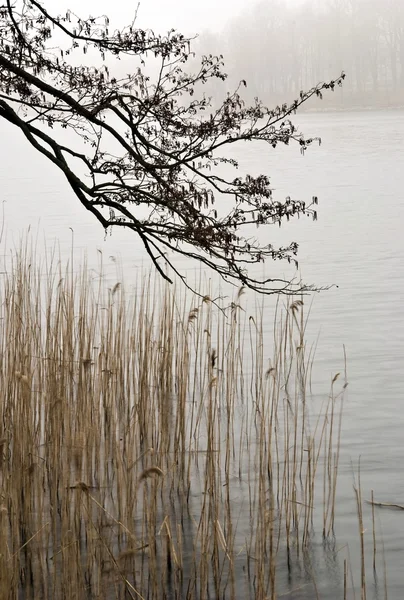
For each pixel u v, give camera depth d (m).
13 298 10.21
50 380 8.95
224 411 11.33
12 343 9.56
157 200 7.85
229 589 7.38
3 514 6.29
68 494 7.04
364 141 66.25
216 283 19.39
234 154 61.91
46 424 8.44
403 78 126.94
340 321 15.90
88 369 8.84
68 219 30.22
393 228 26.77
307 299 17.72
